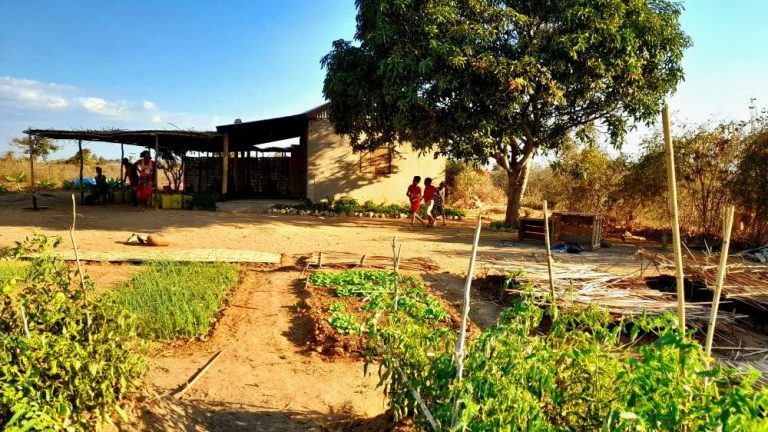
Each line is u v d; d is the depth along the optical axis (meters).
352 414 4.75
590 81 14.74
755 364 5.84
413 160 22.97
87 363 3.80
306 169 22.38
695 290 8.31
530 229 15.01
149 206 20.41
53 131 19.33
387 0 14.89
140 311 6.67
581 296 7.43
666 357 2.72
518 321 3.53
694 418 2.51
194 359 5.80
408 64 14.51
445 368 3.43
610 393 3.13
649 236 17.94
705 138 16.11
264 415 4.66
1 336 3.88
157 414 4.31
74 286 8.05
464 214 22.36
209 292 7.86
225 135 21.03
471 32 14.28
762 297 7.58
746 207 14.98
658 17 15.06
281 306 7.92
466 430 2.99
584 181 19.69
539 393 3.29
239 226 16.12
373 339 4.34
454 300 8.59
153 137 21.80
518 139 17.28
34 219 16.23
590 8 14.06
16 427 3.17
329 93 16.92
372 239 14.78
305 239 14.30
